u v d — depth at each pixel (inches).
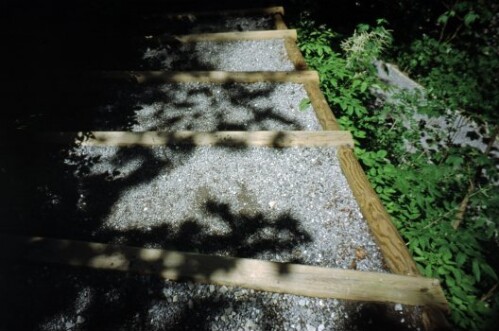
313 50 195.8
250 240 105.4
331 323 83.8
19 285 97.3
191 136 136.2
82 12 174.6
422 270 92.4
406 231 104.5
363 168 130.5
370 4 271.0
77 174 129.5
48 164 133.3
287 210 112.4
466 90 171.2
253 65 183.6
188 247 105.0
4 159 130.3
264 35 201.6
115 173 128.5
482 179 126.1
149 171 129.2
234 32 206.8
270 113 152.4
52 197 122.1
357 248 98.8
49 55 155.2
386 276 86.7
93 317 89.6
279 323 84.7
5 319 90.7
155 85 173.0
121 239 108.7
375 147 158.6
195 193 120.3
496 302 86.0
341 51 221.8
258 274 90.7
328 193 115.6
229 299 90.0
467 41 250.4
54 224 113.9
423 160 155.9
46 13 156.0
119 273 97.3
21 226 113.3
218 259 95.0
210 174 126.2
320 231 105.3
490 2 226.2
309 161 127.0
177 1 254.1
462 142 201.3
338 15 270.5
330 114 143.5
